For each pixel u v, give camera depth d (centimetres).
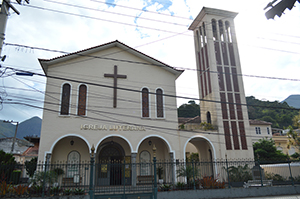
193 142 2752
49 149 2005
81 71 2269
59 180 2053
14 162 2325
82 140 2247
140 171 2325
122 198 1551
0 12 1298
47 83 2169
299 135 3375
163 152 2442
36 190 1530
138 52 2411
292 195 1786
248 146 2591
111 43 2362
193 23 3225
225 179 2342
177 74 2516
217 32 2938
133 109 2286
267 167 2492
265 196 1752
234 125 2627
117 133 2178
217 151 2442
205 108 2884
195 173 1894
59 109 2125
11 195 1405
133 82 2366
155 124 2297
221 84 2764
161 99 2409
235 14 3045
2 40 1266
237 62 2906
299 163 2250
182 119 3650
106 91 2269
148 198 1580
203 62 3019
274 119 5972
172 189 1705
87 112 2170
